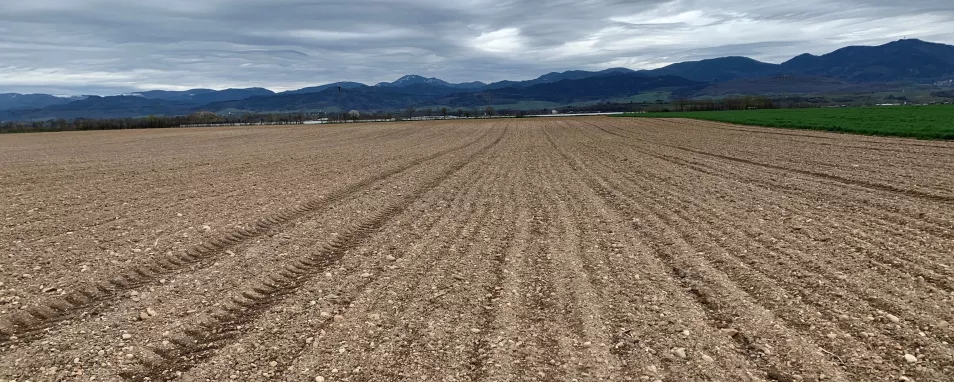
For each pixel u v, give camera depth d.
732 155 24.58
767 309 6.56
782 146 27.39
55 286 7.89
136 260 9.26
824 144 27.05
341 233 11.47
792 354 5.40
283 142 47.12
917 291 6.84
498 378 5.13
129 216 13.09
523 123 81.12
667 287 7.50
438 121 103.50
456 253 9.66
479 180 19.72
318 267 9.09
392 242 10.62
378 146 39.66
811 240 9.52
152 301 7.37
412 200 15.69
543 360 5.49
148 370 5.50
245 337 6.16
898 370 5.04
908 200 12.66
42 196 16.56
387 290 7.67
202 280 8.27
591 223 11.84
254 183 19.11
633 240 10.22
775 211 12.10
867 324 5.98
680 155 25.91
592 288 7.56
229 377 5.26
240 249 10.14
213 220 12.55
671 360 5.40
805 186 15.24
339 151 34.81
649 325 6.22
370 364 5.46
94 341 6.13
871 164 19.05
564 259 9.05
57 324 6.66
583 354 5.58
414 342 5.96
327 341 6.01
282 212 13.66
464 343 5.92
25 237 10.98
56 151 40.03
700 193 14.96
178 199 15.62
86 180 20.62
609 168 22.19
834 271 7.75
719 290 7.27
